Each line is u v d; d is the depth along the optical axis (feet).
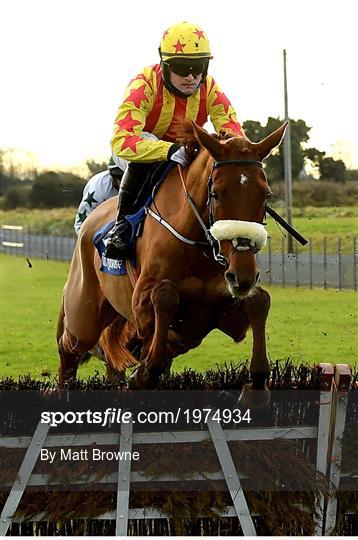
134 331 27.94
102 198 30.78
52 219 195.83
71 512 19.47
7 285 110.32
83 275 27.66
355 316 71.41
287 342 57.06
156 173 23.16
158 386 20.43
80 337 28.78
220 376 21.13
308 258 110.22
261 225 19.45
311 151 162.61
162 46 23.61
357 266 102.89
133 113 23.54
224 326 22.63
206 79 24.44
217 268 21.54
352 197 161.99
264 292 20.92
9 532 20.12
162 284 21.34
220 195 19.49
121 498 19.16
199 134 19.75
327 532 19.77
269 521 19.48
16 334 64.08
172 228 21.83
